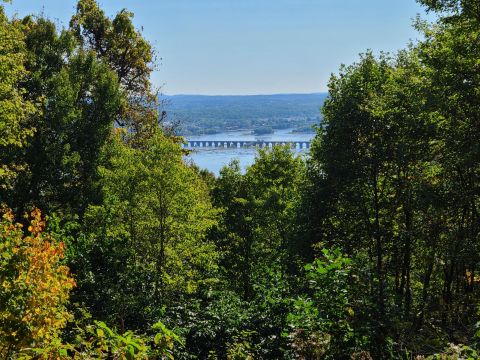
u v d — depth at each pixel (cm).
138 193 2186
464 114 1914
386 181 2402
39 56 2803
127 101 3747
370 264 1052
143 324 1442
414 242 2233
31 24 2927
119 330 1370
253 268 3222
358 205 2364
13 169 2420
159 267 2078
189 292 1930
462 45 1850
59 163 2566
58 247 689
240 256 3334
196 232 2341
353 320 928
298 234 2489
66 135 2670
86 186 2698
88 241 1473
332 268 953
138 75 4000
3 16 2112
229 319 1440
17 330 596
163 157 2242
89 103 2877
